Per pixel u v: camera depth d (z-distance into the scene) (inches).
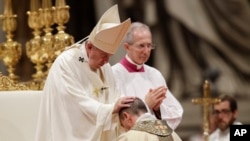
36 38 812.6
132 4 1542.8
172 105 760.3
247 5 1569.9
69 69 665.0
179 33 1563.7
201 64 1558.8
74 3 1478.8
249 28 1569.9
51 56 799.1
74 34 1478.8
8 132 748.0
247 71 1553.9
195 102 887.7
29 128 748.6
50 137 666.8
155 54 1556.3
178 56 1558.8
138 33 746.8
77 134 657.0
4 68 1293.1
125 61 768.3
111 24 655.8
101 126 644.7
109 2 1504.7
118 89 697.0
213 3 1573.6
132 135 604.1
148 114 619.2
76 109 659.4
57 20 796.6
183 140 1513.3
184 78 1550.2
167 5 1561.3
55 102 662.5
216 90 1494.8
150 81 775.1
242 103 1540.4
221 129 962.1
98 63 666.2
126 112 627.2
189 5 1569.9
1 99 749.9
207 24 1568.7
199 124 1515.7
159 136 604.4
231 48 1566.2
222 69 1556.3
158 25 1558.8
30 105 752.3
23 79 1389.0
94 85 673.6
